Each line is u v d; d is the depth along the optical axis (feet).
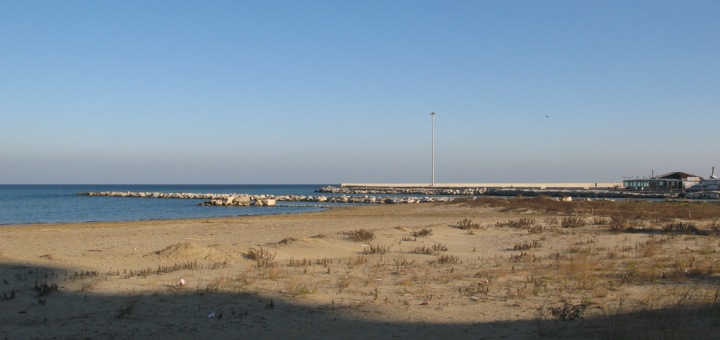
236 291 31.65
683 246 56.34
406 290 32.42
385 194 349.00
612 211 121.49
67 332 22.06
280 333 22.50
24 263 41.37
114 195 315.58
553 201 160.56
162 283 34.17
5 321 23.52
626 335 20.36
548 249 56.08
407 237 66.80
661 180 299.99
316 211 156.66
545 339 20.83
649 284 33.01
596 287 32.37
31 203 220.23
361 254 53.01
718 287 30.91
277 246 55.98
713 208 130.93
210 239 69.15
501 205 149.07
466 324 24.00
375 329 23.21
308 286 33.78
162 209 173.99
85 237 72.18
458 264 44.68
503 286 33.53
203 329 23.03
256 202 195.21
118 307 26.96
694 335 20.18
